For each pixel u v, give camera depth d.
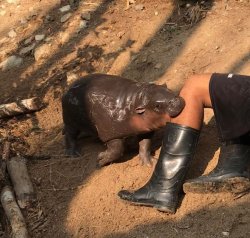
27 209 2.27
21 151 2.59
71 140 2.53
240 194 2.05
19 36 3.32
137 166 2.31
